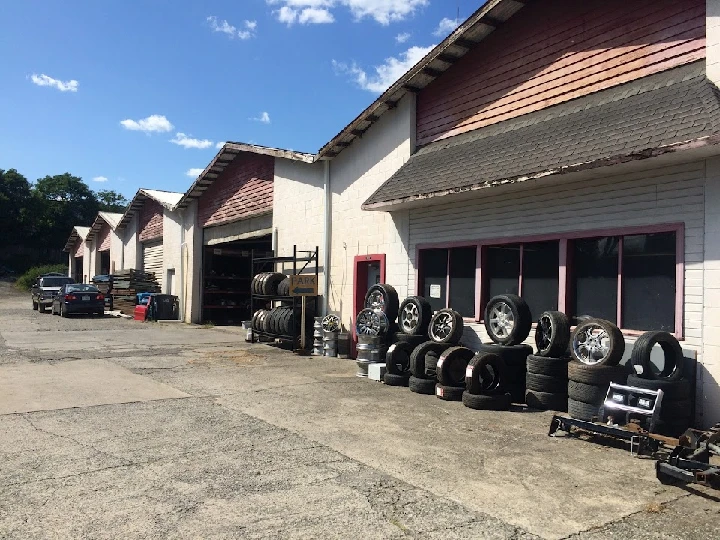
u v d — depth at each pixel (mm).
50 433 6391
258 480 4977
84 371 10492
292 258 14891
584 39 9219
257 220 18719
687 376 6898
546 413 7820
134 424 6840
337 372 11164
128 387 9102
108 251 38125
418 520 4207
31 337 16156
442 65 11430
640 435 5852
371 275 13117
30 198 63219
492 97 10656
